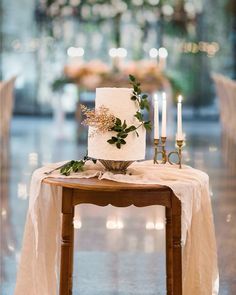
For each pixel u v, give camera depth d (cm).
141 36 1535
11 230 507
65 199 300
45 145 1052
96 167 331
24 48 1558
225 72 1582
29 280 326
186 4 1541
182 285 330
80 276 401
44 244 327
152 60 1225
